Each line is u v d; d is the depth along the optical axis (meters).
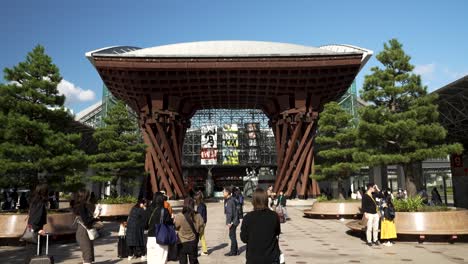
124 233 12.14
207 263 11.02
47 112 17.92
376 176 55.91
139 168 37.38
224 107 51.75
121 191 54.31
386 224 14.11
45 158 16.77
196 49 41.34
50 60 18.59
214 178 97.12
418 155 20.58
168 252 8.85
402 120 20.27
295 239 16.22
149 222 8.58
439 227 14.38
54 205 27.41
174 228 8.77
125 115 34.78
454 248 13.41
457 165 37.34
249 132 81.25
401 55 21.94
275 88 40.25
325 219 26.22
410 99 21.69
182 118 44.62
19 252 13.40
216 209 40.94
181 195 42.03
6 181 16.95
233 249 12.30
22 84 17.89
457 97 31.34
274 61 36.72
